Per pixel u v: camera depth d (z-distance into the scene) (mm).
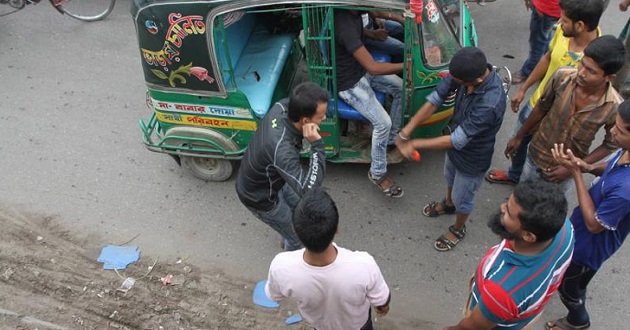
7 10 7480
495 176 4906
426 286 4223
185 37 4062
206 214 4879
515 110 4449
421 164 5152
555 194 2297
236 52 4770
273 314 4117
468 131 3479
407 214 4742
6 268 4504
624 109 2654
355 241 4570
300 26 5117
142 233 4766
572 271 3309
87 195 5105
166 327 4086
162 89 4473
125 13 7367
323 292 2650
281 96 4961
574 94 3383
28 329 4090
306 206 2467
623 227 3020
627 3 5367
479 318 2574
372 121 4355
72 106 6020
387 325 4004
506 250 2520
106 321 4141
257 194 3666
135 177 5246
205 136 4672
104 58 6652
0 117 5918
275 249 4578
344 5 3830
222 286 4332
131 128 5730
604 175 2916
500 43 6469
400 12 3832
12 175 5312
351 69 4203
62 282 4398
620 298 4027
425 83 4230
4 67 6590
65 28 7156
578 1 3516
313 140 3230
